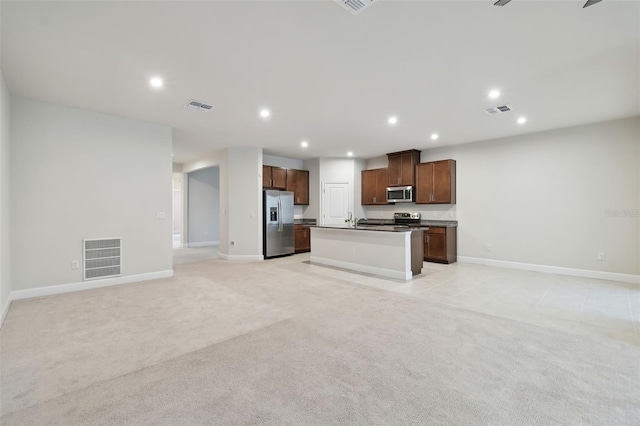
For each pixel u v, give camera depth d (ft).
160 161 15.64
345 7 6.58
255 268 18.52
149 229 15.26
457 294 12.67
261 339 8.30
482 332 8.74
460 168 20.51
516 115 14.14
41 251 12.34
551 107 13.01
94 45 8.11
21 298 11.87
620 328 9.02
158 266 15.60
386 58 8.89
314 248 20.83
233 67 9.41
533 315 10.13
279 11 6.72
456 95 11.70
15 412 5.30
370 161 26.14
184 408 5.42
